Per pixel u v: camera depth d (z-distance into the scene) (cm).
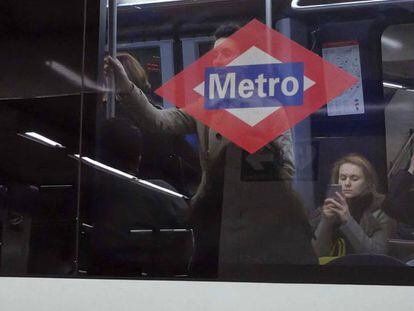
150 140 307
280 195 288
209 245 292
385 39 287
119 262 301
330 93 289
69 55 323
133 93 312
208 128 300
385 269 273
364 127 284
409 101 281
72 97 320
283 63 295
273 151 292
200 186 298
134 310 293
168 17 311
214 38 304
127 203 305
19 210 317
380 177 279
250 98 297
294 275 281
